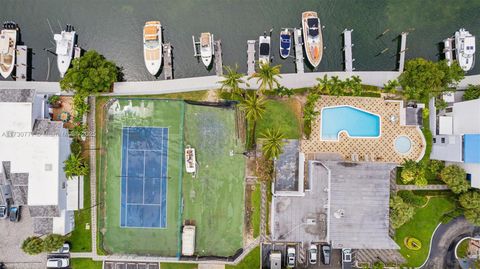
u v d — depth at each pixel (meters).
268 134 47.88
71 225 49.78
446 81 48.41
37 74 52.53
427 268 50.88
